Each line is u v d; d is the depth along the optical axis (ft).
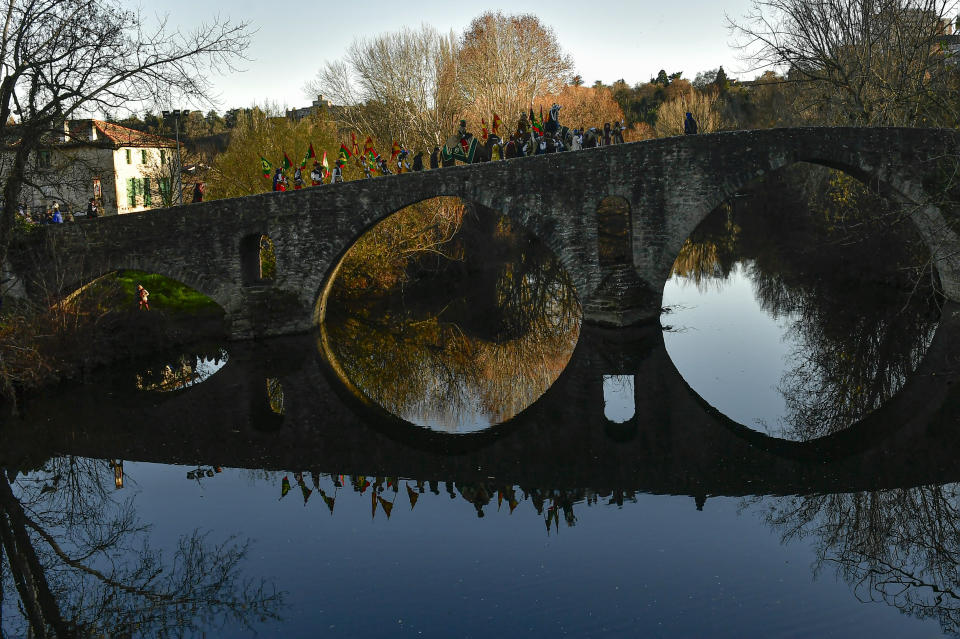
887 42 91.56
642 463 48.19
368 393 71.05
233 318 87.81
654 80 315.17
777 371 68.74
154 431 58.70
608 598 31.60
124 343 80.38
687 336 83.25
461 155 90.07
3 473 50.83
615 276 84.48
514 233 166.91
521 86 140.67
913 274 93.35
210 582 34.83
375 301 118.42
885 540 36.45
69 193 122.21
